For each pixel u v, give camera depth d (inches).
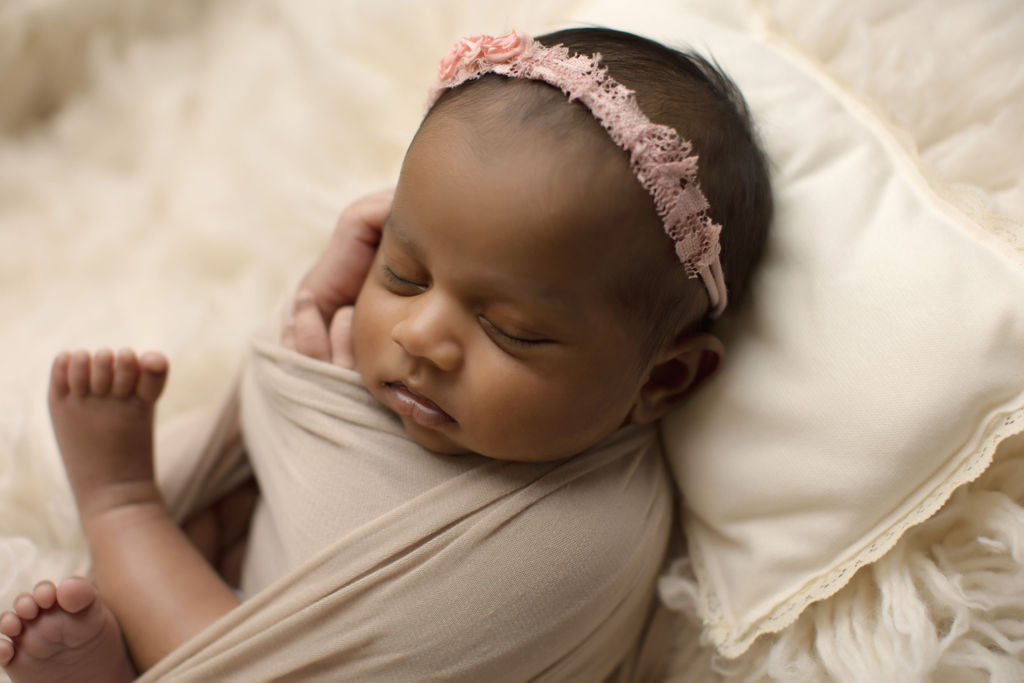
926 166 34.5
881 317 31.8
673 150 28.9
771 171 35.6
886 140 35.5
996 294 30.4
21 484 40.4
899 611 31.8
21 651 31.9
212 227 50.3
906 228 33.0
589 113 28.8
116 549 36.7
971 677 31.6
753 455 34.2
